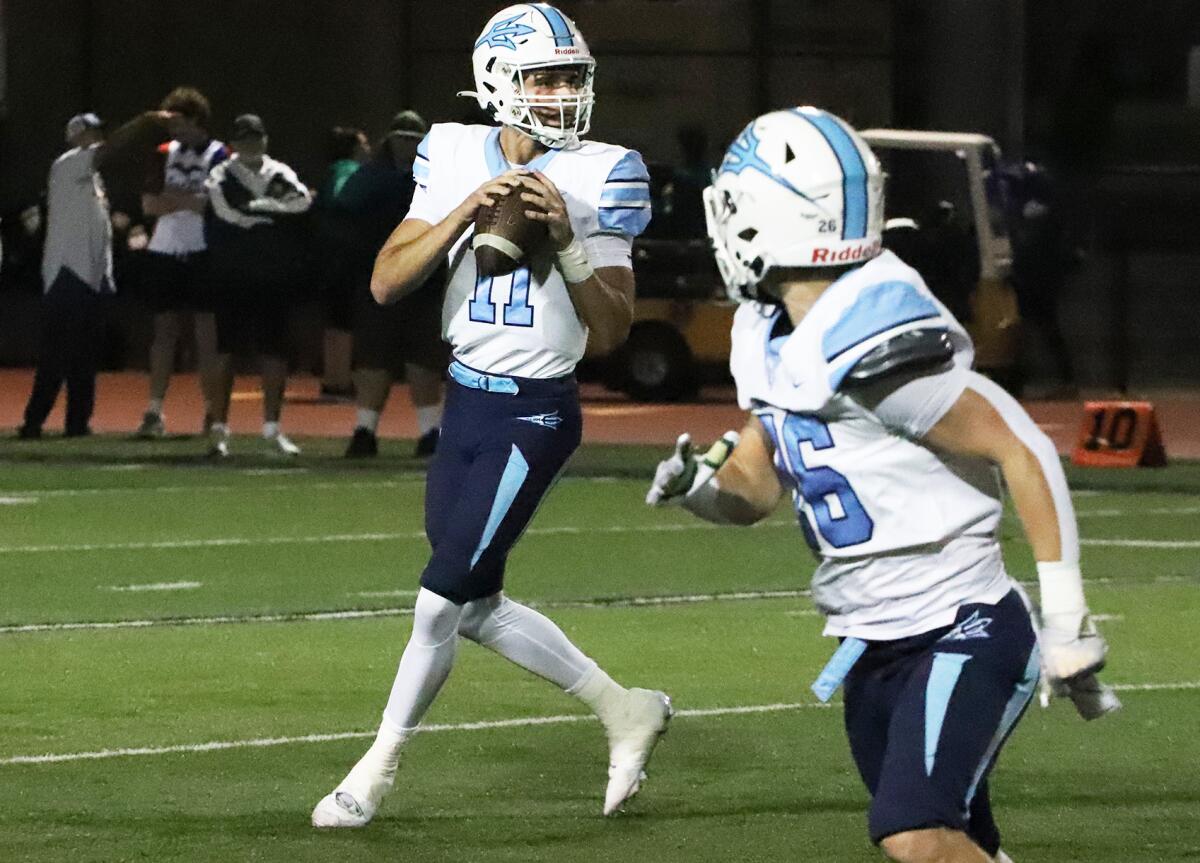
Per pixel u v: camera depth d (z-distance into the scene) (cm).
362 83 5069
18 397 4331
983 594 898
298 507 2717
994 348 3950
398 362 3238
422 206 1238
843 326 868
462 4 5059
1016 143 5056
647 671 1708
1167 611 2002
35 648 1798
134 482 2964
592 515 2677
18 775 1357
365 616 1966
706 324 4272
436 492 1233
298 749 1433
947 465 891
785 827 1245
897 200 3953
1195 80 5375
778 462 918
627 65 5041
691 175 4303
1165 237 5125
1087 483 3039
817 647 1814
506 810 1280
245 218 3164
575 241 1191
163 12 5050
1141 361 4988
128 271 4856
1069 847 1209
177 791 1319
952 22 5019
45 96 5031
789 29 5041
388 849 1195
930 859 863
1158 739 1474
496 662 1747
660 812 1278
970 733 876
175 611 1986
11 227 4953
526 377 1212
